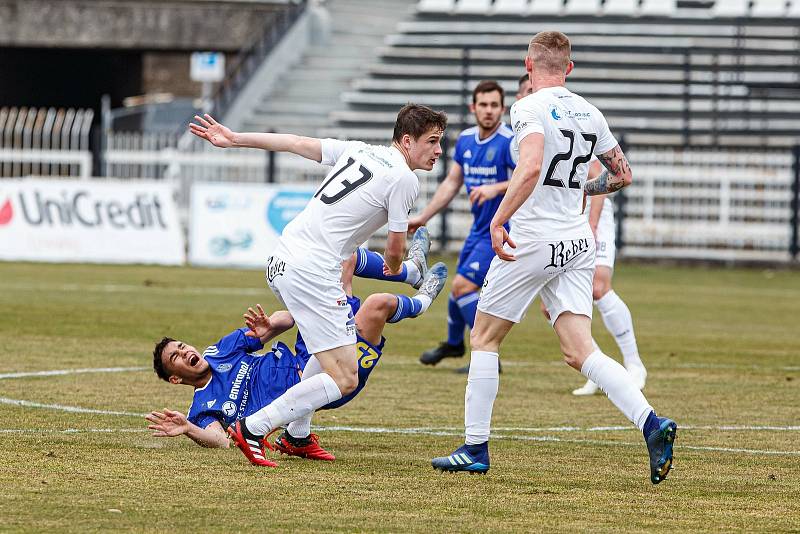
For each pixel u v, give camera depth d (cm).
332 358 1584
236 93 8056
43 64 9850
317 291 1572
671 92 8062
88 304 3869
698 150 6769
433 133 1602
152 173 6719
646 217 6706
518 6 9062
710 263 6631
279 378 1738
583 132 1559
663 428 1478
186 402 2116
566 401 2280
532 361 2898
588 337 1570
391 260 1606
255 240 5778
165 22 8450
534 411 2156
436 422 1998
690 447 1823
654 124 7850
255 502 1384
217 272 5428
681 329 3700
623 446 1816
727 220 6644
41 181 5831
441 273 1780
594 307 4541
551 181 1546
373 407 2147
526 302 1570
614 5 8950
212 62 8406
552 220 1551
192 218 5806
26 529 1229
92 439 1750
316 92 8388
